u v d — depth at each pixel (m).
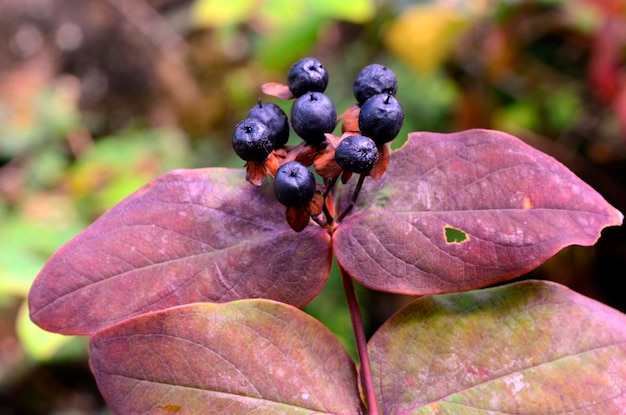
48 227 0.57
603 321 0.23
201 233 0.24
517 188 0.24
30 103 0.84
